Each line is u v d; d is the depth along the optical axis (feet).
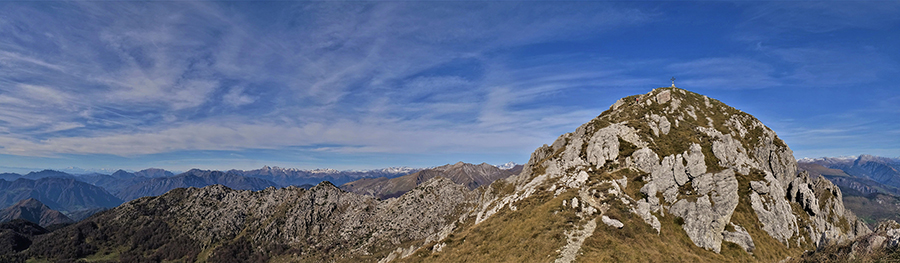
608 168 375.04
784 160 481.05
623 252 213.25
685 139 440.04
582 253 212.02
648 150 377.50
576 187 319.27
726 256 263.70
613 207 273.33
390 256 440.45
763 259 267.59
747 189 339.36
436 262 256.11
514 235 254.27
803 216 361.71
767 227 302.25
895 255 145.38
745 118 552.41
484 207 442.09
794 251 289.53
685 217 291.99
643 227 255.09
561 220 256.32
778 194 336.90
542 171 442.50
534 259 217.56
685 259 228.63
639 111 531.50
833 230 360.89
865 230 384.27
